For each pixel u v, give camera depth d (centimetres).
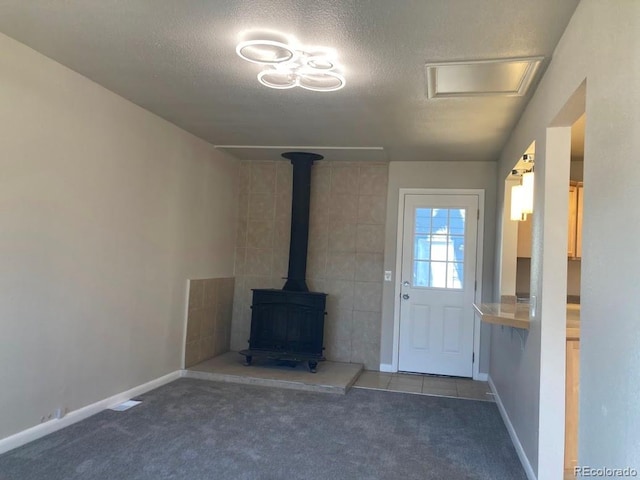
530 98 329
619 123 154
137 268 403
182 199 470
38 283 303
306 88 323
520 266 517
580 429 188
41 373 308
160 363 448
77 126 329
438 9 223
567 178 272
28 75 289
